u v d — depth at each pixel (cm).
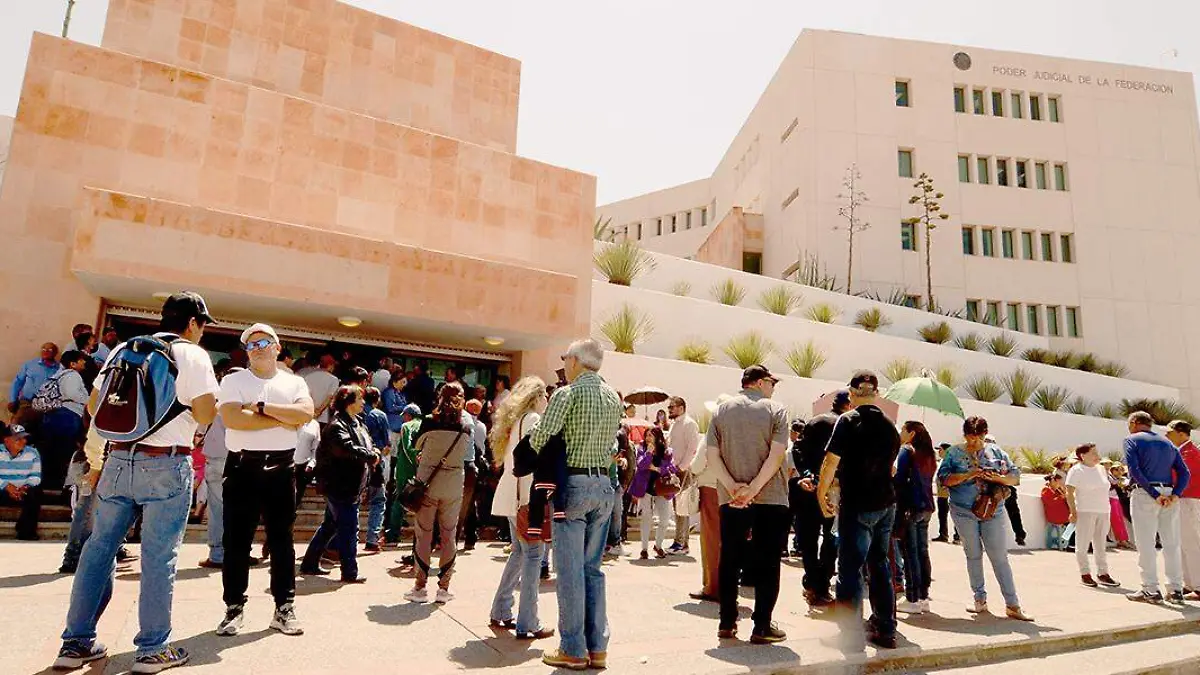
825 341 1981
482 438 831
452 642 430
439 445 546
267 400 425
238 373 427
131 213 902
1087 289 3127
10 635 388
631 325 1577
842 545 473
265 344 431
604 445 408
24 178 955
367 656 391
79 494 561
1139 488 714
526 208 1338
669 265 2088
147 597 347
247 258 962
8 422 905
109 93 1012
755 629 459
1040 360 2544
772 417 473
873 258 3000
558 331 1192
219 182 1064
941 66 3272
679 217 4691
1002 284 3075
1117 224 3219
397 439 952
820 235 3003
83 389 823
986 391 2089
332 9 1316
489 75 1479
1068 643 532
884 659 447
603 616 400
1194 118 3409
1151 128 3356
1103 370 2731
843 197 3048
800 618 552
